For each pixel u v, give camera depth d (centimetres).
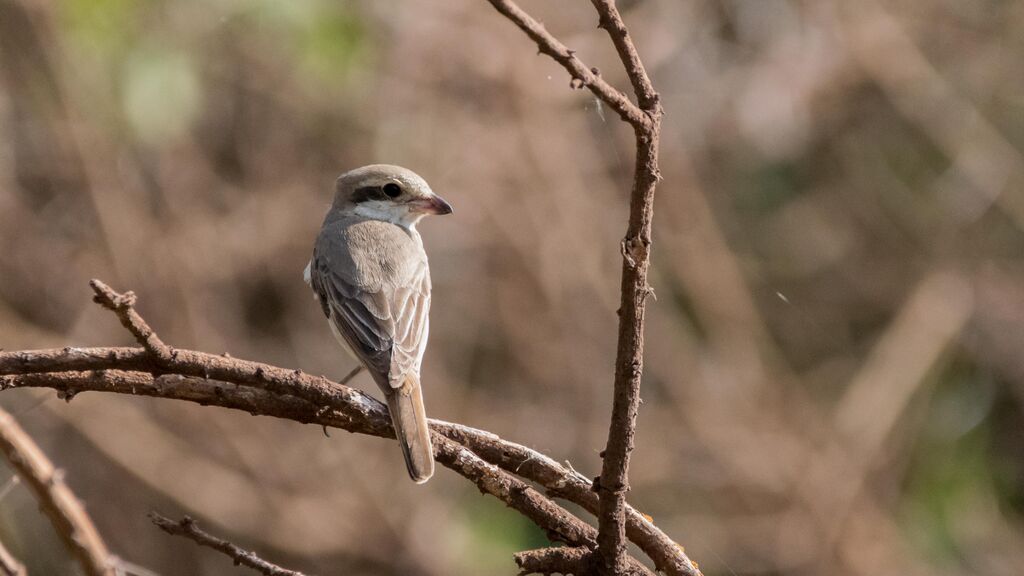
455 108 1517
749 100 1602
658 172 483
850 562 1519
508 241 1518
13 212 1437
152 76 1291
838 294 1652
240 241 1486
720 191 1633
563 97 1522
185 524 564
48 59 1388
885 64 1638
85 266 1446
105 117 1408
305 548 1469
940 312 1625
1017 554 1528
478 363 1524
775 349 1614
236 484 1464
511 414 1512
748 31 1622
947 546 1531
